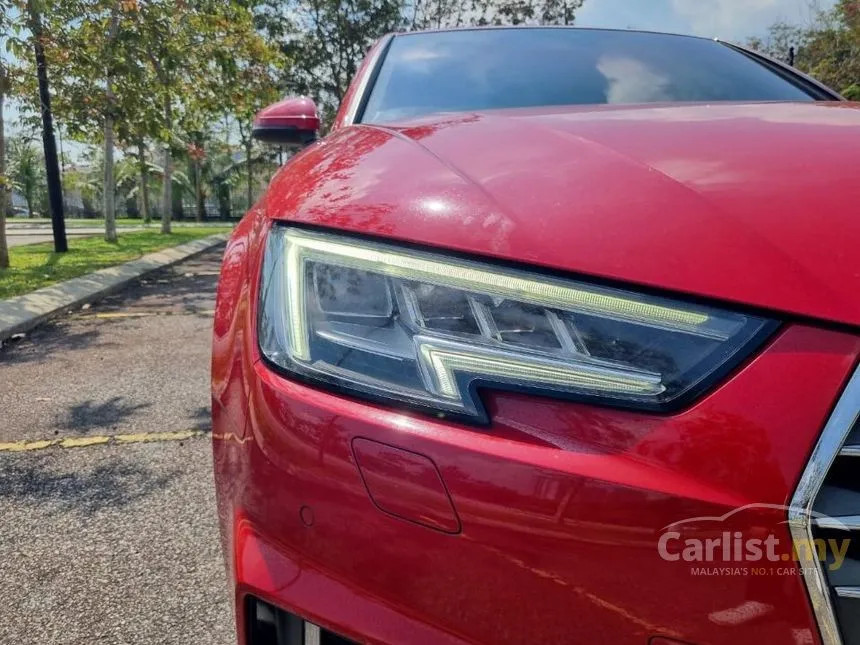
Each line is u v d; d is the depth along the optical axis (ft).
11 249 40.55
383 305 3.31
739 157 3.76
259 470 3.42
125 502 8.21
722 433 2.68
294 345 3.43
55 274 27.58
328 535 3.16
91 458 9.51
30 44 29.17
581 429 2.84
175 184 132.36
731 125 4.47
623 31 8.77
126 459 9.46
